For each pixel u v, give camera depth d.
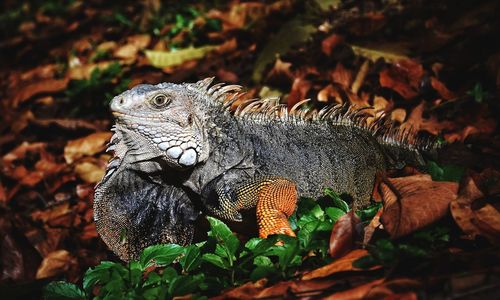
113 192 4.40
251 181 4.43
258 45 9.56
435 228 3.62
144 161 4.31
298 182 4.60
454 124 6.06
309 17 9.05
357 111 5.12
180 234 4.55
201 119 4.40
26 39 14.17
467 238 3.58
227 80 8.62
